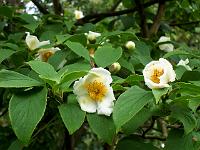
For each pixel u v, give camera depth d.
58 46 0.55
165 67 0.38
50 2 0.96
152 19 0.91
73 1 1.12
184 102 0.38
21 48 0.54
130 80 0.40
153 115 0.39
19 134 0.34
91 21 0.91
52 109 0.48
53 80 0.36
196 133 0.39
